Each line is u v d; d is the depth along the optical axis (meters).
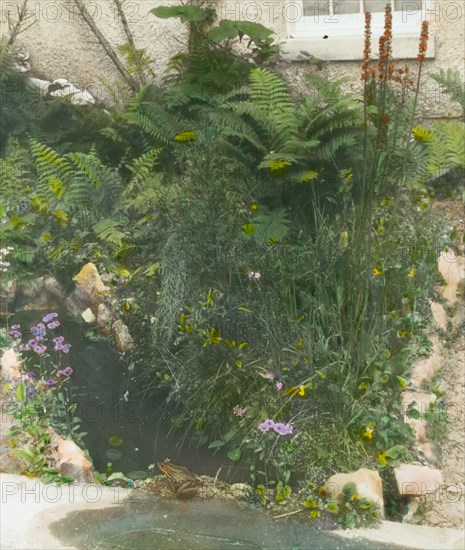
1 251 6.98
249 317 5.70
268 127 7.21
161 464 4.87
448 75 7.75
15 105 8.30
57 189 7.13
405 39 8.15
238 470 4.95
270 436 4.90
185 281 6.00
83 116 8.16
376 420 4.99
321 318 5.66
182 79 8.35
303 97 8.14
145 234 6.85
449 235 6.91
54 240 7.08
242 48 8.52
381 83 5.61
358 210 6.18
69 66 9.04
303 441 4.89
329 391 5.08
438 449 5.03
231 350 5.48
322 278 5.94
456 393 5.50
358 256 5.64
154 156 7.35
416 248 6.33
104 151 8.03
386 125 5.57
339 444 4.86
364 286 5.60
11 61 8.54
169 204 6.80
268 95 7.36
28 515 4.45
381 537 4.34
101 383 5.81
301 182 6.90
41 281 6.84
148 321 6.21
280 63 8.38
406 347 5.56
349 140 6.97
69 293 6.77
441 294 6.31
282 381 5.23
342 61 8.32
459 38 8.16
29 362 5.92
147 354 6.00
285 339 5.55
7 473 4.85
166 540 4.28
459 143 7.43
